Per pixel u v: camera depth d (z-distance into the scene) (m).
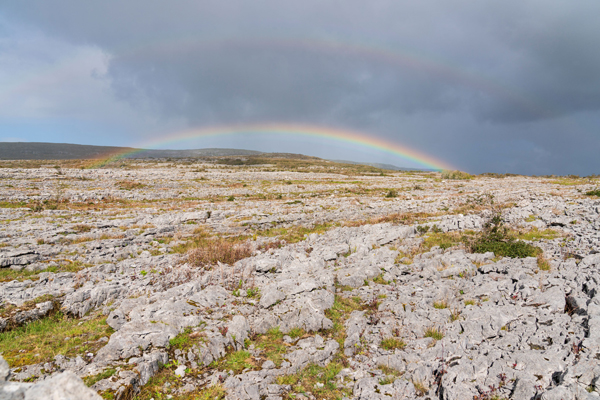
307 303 10.02
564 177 92.25
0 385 3.82
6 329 9.25
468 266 12.91
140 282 12.63
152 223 24.14
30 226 20.70
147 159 142.75
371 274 13.24
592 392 5.49
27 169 56.31
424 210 32.69
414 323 9.00
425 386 6.68
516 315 8.63
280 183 60.88
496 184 65.50
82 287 12.05
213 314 9.64
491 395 6.02
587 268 11.12
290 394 6.70
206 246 18.56
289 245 19.38
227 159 167.12
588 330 7.14
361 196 45.12
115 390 6.17
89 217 25.77
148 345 7.70
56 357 7.40
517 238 17.70
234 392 6.59
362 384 6.82
